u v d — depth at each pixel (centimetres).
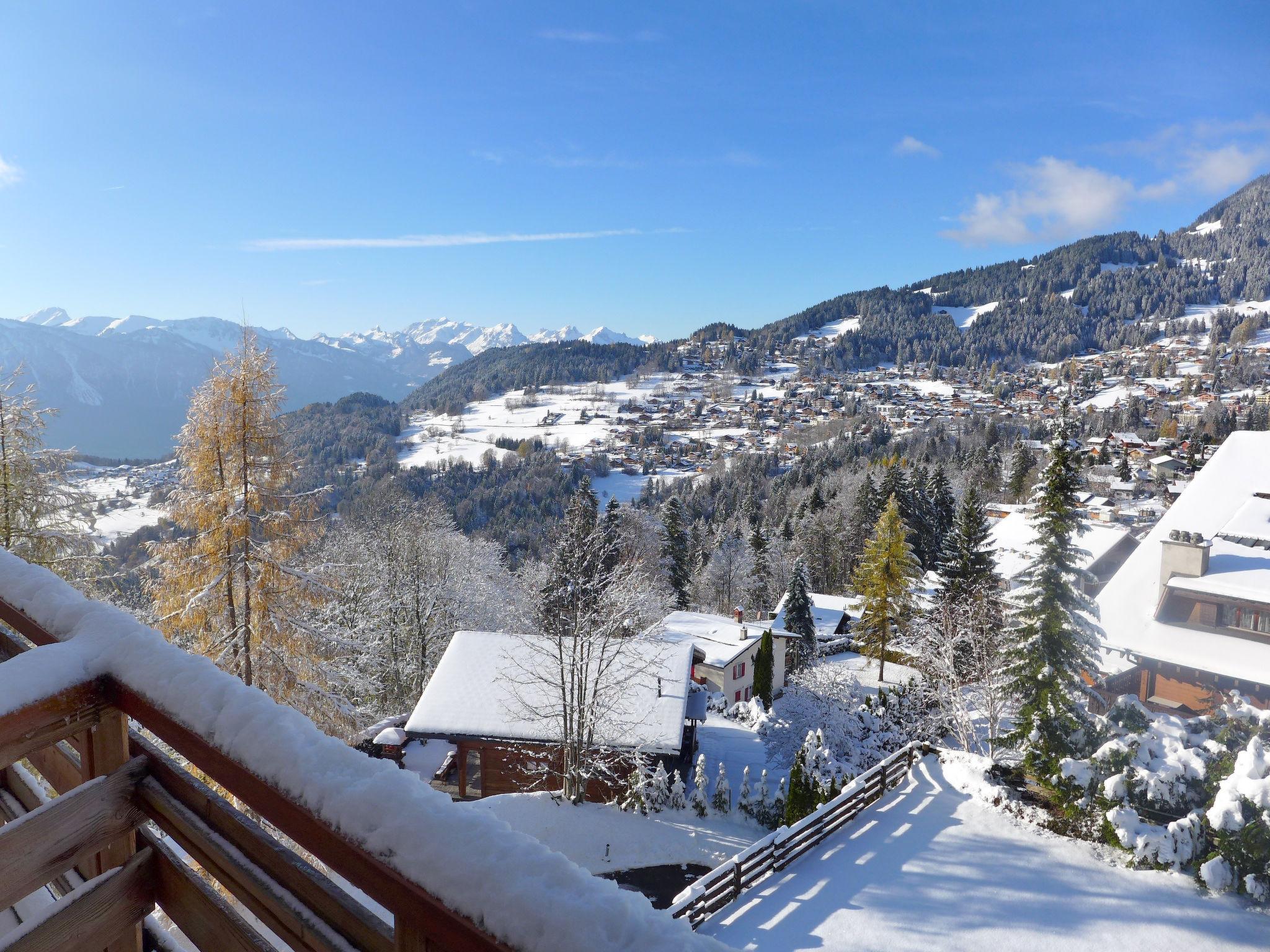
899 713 2252
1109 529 3462
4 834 116
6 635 185
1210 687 1741
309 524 1331
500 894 78
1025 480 7712
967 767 1235
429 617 2978
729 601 5503
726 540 5850
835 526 5916
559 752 1873
